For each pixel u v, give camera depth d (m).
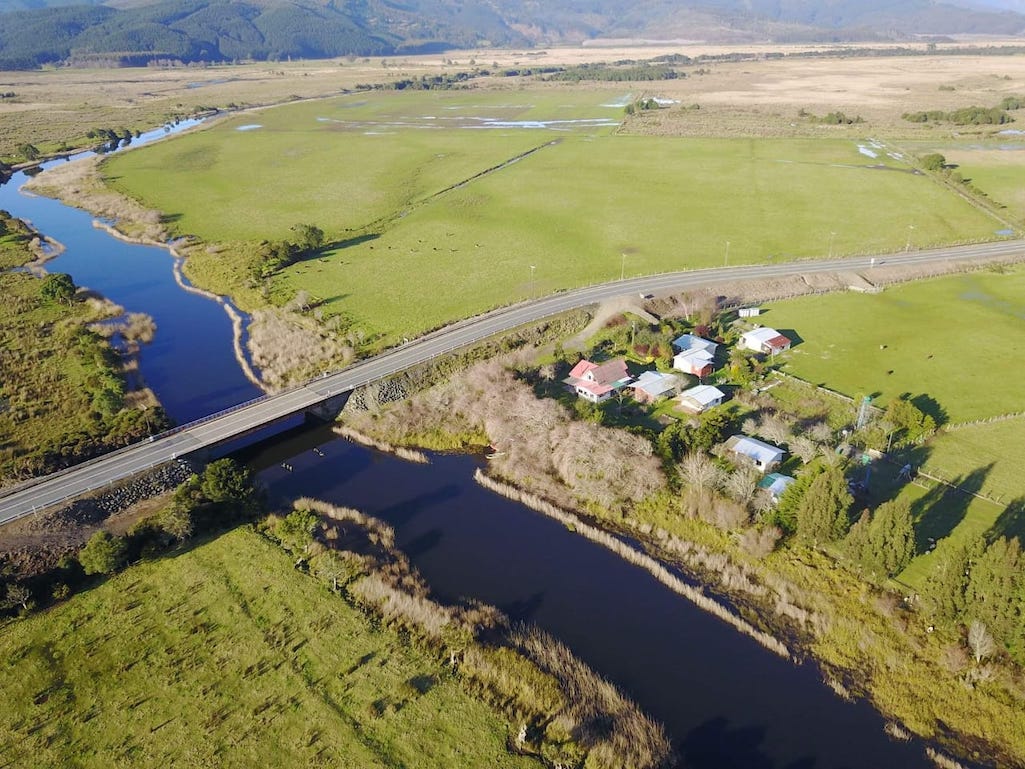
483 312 132.62
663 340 115.75
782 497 79.69
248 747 56.19
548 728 58.47
